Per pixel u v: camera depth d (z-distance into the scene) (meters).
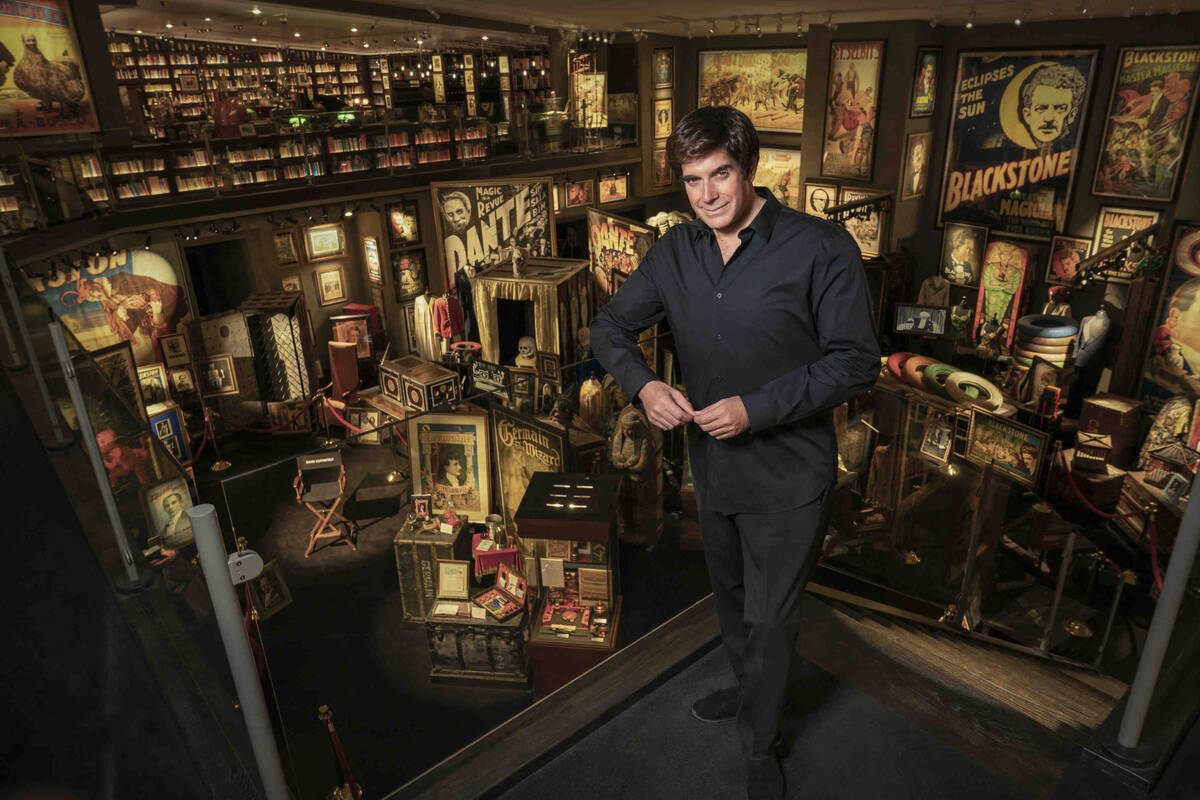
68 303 11.33
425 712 3.31
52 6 10.99
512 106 18.81
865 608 2.35
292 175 14.22
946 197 15.48
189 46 22.39
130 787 1.46
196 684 1.48
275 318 12.81
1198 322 11.94
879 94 14.79
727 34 18.20
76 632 1.50
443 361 11.47
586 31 18.14
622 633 3.99
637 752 1.82
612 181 19.27
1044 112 13.56
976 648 2.25
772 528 1.54
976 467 2.97
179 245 12.66
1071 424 13.04
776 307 1.38
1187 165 11.94
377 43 21.47
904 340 15.45
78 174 11.32
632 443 4.73
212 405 12.98
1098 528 9.88
